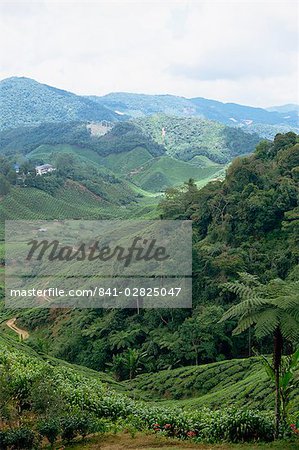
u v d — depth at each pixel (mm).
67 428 11969
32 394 12328
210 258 48969
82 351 48625
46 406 12188
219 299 46062
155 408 15820
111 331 48781
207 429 12320
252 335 41812
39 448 11375
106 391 20094
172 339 43562
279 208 51812
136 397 34594
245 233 52750
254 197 52469
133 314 50406
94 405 15531
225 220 53938
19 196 132000
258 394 26672
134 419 14250
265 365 11398
